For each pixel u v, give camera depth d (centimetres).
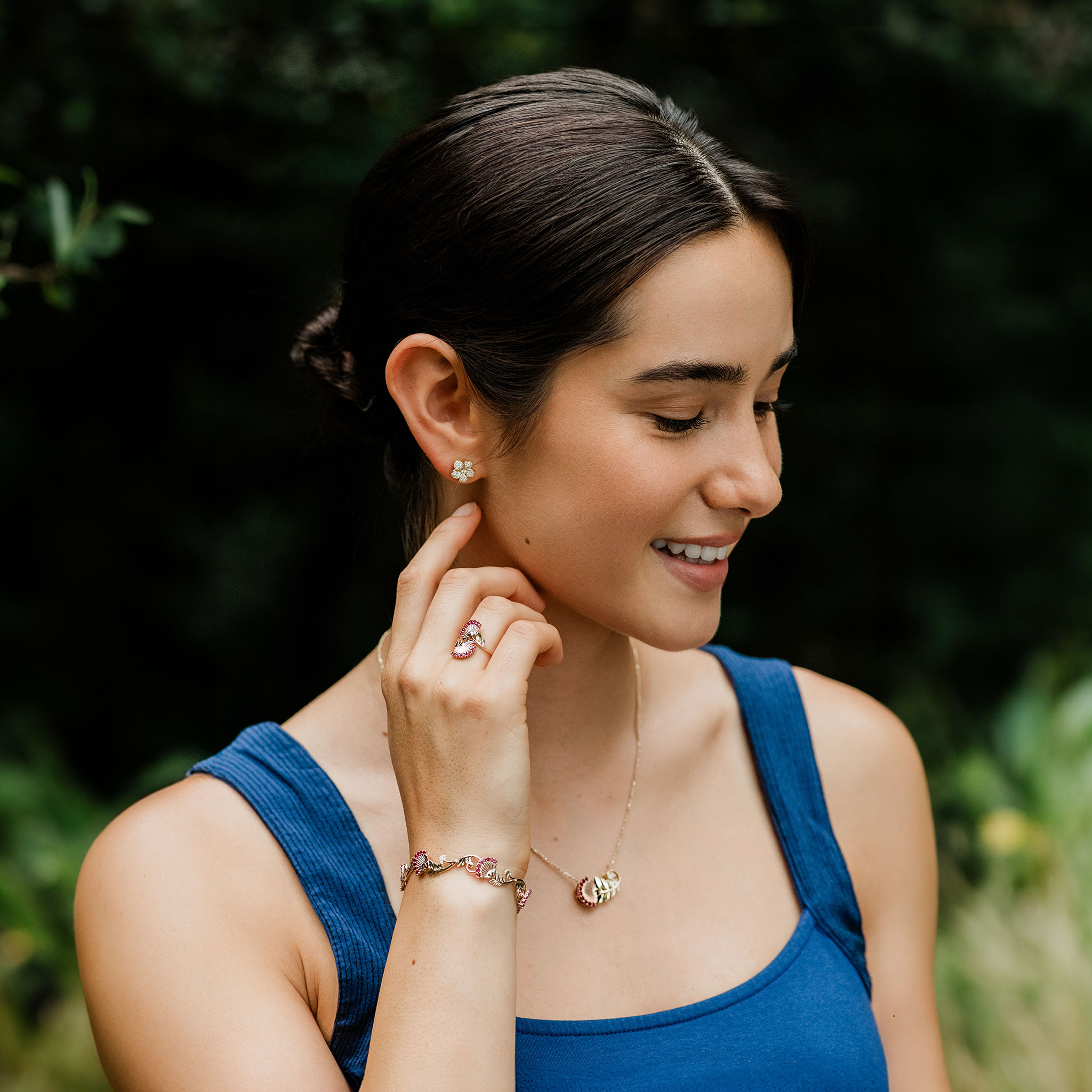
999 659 472
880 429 462
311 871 115
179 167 359
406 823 108
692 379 105
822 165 420
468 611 110
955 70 430
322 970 113
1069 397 496
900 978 133
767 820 131
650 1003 117
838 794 134
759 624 455
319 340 134
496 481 115
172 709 417
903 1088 128
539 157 107
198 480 408
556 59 355
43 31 327
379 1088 98
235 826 116
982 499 481
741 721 135
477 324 110
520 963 118
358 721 124
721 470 109
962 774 366
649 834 127
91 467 404
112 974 109
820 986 121
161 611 412
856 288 457
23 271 166
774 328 109
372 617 409
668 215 103
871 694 455
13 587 408
